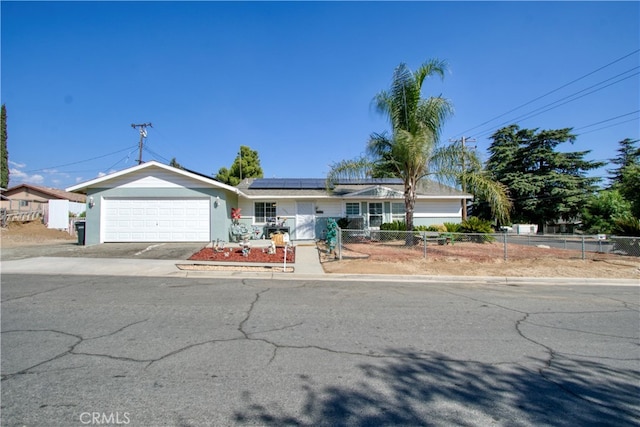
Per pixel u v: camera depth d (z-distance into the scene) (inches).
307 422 108.3
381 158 622.8
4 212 920.9
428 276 389.1
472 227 721.0
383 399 123.3
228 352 162.2
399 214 806.5
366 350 168.4
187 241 625.9
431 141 568.4
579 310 255.3
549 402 124.0
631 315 243.0
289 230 762.8
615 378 144.0
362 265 441.1
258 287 317.4
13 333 183.2
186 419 108.6
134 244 599.2
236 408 115.3
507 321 222.8
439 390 130.6
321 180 893.8
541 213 1507.1
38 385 128.0
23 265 412.5
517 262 480.7
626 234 583.2
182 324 202.1
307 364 150.8
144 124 1186.0
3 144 1689.2
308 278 375.2
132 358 153.3
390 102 593.3
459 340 185.3
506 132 1652.3
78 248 553.3
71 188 612.1
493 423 110.2
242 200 765.3
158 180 627.2
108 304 246.2
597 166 1545.3
